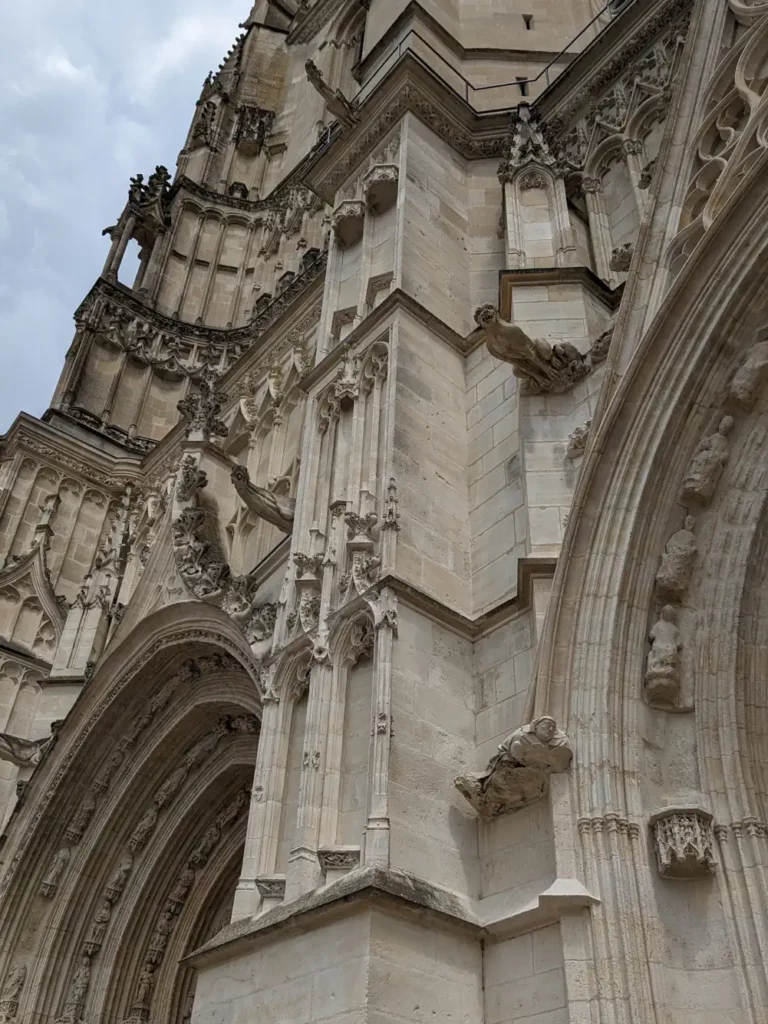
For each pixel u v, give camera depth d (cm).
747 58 1187
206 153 3928
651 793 899
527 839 971
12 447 2855
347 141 1920
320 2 4294
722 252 1039
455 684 1142
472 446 1409
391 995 848
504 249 1669
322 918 919
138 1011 1906
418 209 1662
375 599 1146
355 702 1132
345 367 1502
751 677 929
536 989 864
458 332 1555
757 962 786
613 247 1602
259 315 2966
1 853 2066
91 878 2033
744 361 1024
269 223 3553
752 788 872
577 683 962
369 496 1297
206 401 2292
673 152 1216
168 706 2041
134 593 2072
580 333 1334
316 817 1050
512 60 2138
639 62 1806
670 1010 786
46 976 1939
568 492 1177
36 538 2722
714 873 842
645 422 1042
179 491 2084
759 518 979
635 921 819
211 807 2027
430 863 979
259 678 1569
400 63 1831
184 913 2000
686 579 981
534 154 1655
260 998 935
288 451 2180
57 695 2338
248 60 4397
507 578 1216
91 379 3103
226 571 1844
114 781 2080
